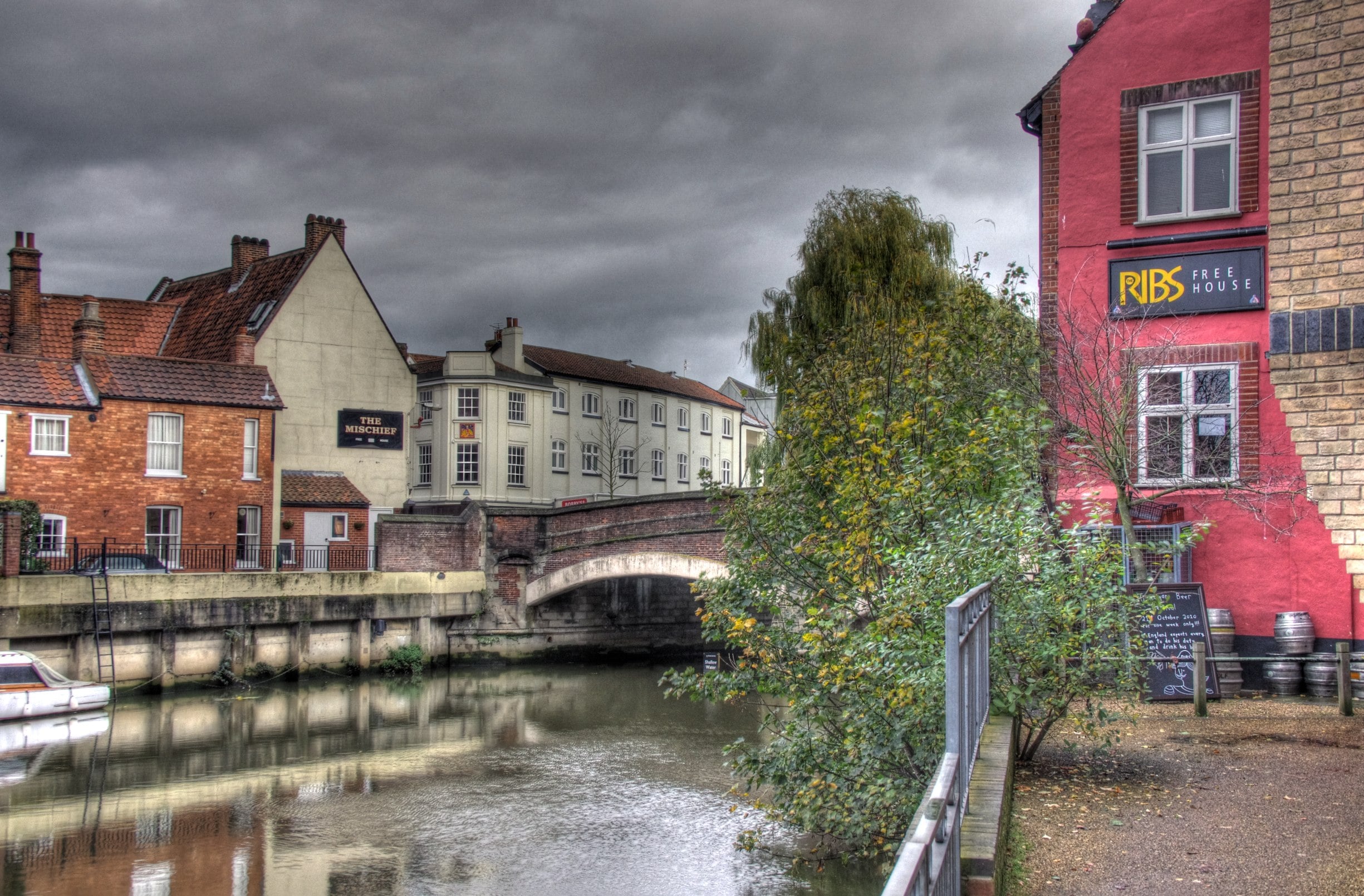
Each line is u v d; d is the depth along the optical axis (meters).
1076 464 14.27
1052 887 6.77
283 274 41.69
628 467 60.56
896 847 9.70
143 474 30.95
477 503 35.06
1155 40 15.69
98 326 31.16
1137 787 9.09
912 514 10.00
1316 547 14.11
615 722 24.27
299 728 23.17
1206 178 15.36
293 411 40.22
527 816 15.84
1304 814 8.08
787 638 11.32
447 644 34.16
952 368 13.16
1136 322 15.48
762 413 27.84
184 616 27.64
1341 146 13.30
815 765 10.55
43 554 29.11
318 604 30.55
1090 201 15.95
